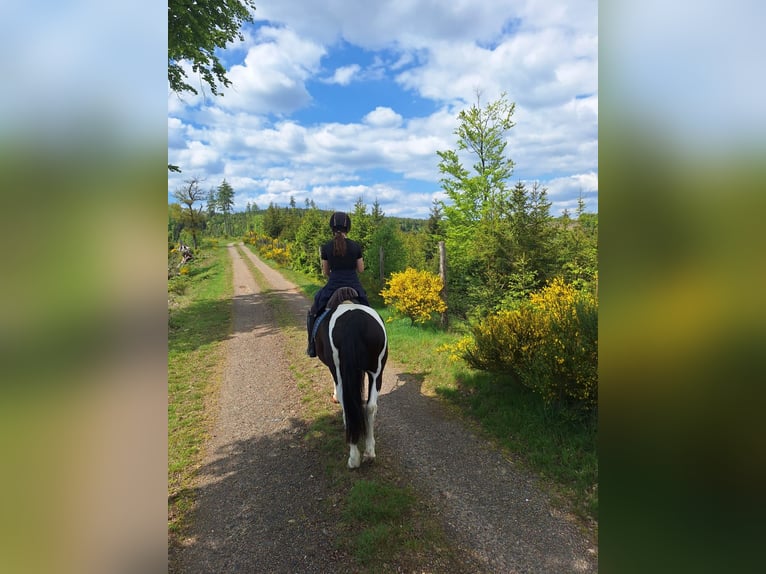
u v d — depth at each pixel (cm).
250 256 3431
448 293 945
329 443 373
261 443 386
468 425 398
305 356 670
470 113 1269
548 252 836
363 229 1495
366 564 234
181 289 1515
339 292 358
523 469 322
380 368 339
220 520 280
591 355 343
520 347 416
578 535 252
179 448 384
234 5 943
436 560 235
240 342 786
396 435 383
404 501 282
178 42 904
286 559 242
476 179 1252
